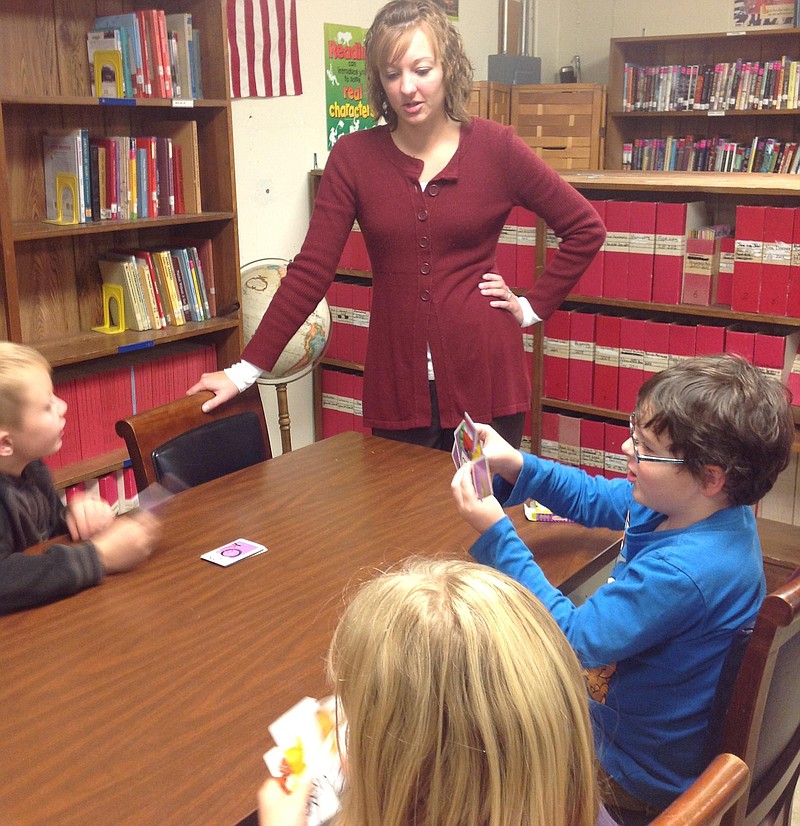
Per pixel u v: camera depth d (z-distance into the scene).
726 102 5.42
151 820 1.01
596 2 6.21
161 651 1.36
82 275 3.17
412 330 2.37
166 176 3.12
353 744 0.71
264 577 1.60
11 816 1.02
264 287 3.61
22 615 1.47
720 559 1.32
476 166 2.31
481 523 1.46
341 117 4.25
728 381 1.30
